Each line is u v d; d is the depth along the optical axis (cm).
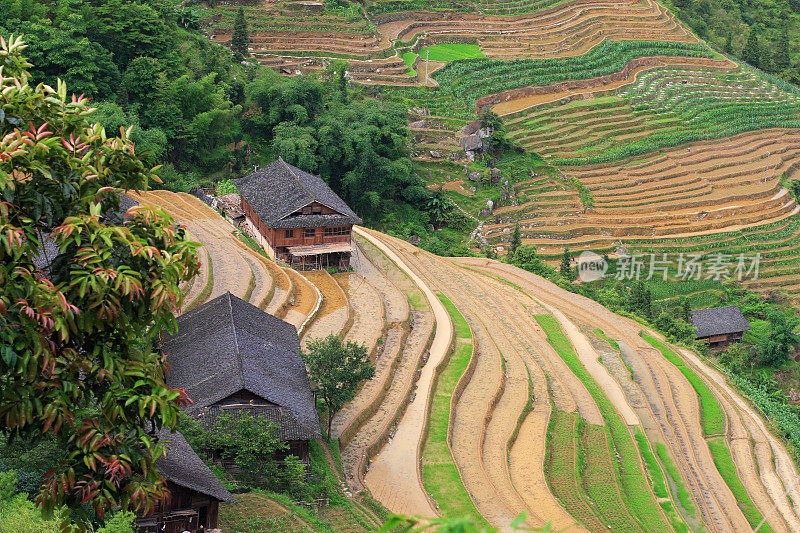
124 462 1700
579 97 13500
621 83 14225
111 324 1730
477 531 946
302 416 4181
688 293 10231
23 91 1744
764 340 9362
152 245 1803
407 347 6069
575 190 11550
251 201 7344
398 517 1004
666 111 13625
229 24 11969
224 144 9462
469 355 6209
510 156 11694
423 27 14212
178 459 3300
